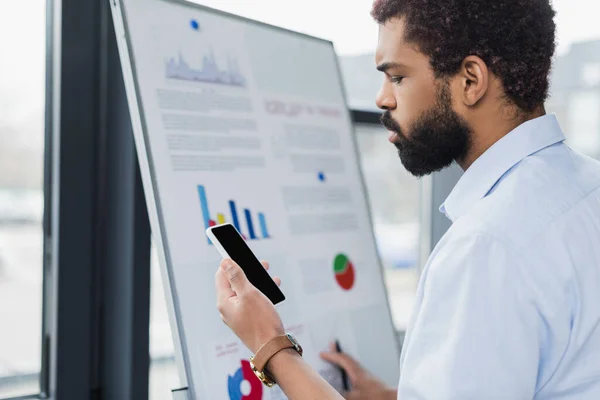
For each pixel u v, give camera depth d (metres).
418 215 2.48
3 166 1.53
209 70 1.41
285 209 1.48
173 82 1.33
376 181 2.36
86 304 1.60
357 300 1.59
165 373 1.76
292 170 1.53
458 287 0.80
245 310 0.97
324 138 1.65
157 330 1.71
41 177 1.57
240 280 1.00
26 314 1.57
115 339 1.64
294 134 1.56
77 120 1.55
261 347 0.94
